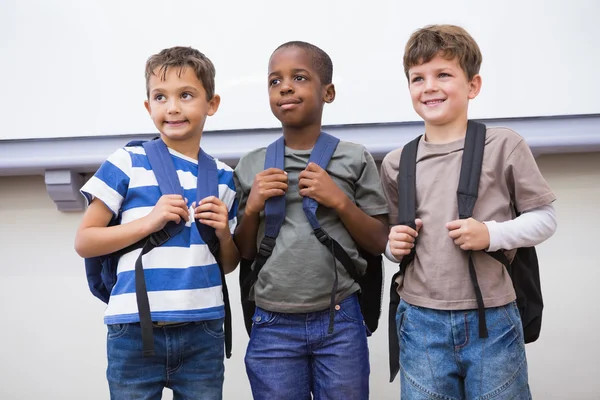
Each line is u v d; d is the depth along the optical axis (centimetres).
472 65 109
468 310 98
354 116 152
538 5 149
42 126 153
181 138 111
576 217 151
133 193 106
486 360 96
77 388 155
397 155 116
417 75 108
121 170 106
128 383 102
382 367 154
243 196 119
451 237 98
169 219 100
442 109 105
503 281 101
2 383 156
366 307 123
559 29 149
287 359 110
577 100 148
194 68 111
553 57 149
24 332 156
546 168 152
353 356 110
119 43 154
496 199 102
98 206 105
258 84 153
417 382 100
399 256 105
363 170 117
